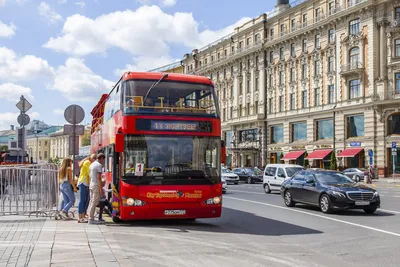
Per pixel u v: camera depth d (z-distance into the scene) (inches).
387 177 1743.4
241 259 310.3
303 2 2196.1
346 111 1926.7
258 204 767.1
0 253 300.4
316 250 350.6
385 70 1777.8
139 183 435.5
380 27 1792.6
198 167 451.2
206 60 3142.2
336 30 1990.7
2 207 515.5
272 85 2458.2
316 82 2114.9
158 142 445.7
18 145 693.9
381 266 294.2
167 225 487.5
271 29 2479.1
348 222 520.7
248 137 2652.6
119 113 459.2
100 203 478.3
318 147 2069.4
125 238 391.5
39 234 382.3
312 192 646.5
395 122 1748.3
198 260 305.4
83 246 328.2
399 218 554.9
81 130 594.6
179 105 459.5
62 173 503.5
